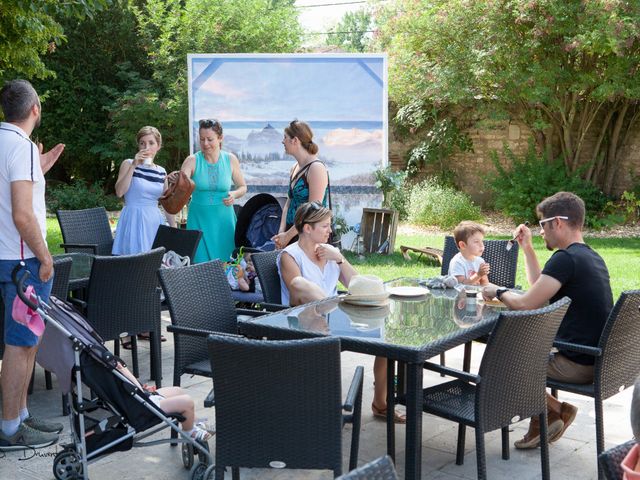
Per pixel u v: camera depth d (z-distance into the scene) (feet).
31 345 12.96
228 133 35.88
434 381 17.24
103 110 70.74
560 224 12.78
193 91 35.78
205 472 11.56
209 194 21.24
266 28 69.21
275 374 9.20
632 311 12.06
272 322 12.05
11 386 13.01
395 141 59.52
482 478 10.73
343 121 36.17
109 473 12.31
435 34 49.96
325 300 13.87
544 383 11.54
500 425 10.98
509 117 52.31
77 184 64.28
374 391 15.56
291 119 36.01
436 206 48.80
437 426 14.62
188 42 65.77
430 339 10.90
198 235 19.57
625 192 49.80
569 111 50.98
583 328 12.49
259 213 20.51
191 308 13.74
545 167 50.70
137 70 71.72
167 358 19.06
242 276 19.31
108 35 70.08
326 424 9.37
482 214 53.98
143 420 11.26
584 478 12.19
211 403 10.70
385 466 5.51
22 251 12.74
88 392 15.52
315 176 17.12
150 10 67.31
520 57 46.70
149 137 20.51
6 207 12.62
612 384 12.40
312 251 14.65
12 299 12.78
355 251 36.81
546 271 12.67
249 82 35.76
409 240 42.22
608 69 45.44
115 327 15.84
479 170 56.49
